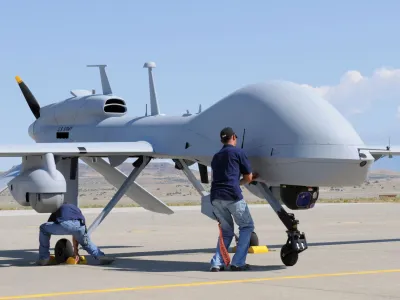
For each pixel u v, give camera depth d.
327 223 25.72
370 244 16.33
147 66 16.31
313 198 13.34
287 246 11.77
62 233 12.52
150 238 19.11
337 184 12.41
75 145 13.52
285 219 11.94
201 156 13.77
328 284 9.51
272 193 13.81
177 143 14.27
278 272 10.98
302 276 10.40
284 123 12.47
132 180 14.92
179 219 28.67
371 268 11.38
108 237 19.59
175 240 18.36
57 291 9.13
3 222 27.16
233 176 11.39
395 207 39.53
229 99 13.53
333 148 12.11
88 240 12.64
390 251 14.43
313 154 12.13
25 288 9.47
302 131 12.28
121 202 74.75
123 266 12.27
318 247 15.50
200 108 14.52
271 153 12.52
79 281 10.12
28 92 18.25
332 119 12.45
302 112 12.47
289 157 12.30
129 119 15.82
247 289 9.10
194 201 74.44
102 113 16.22
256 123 12.86
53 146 13.18
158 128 14.84
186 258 13.71
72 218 12.53
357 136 12.55
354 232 20.73
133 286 9.48
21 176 12.93
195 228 23.23
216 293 8.78
